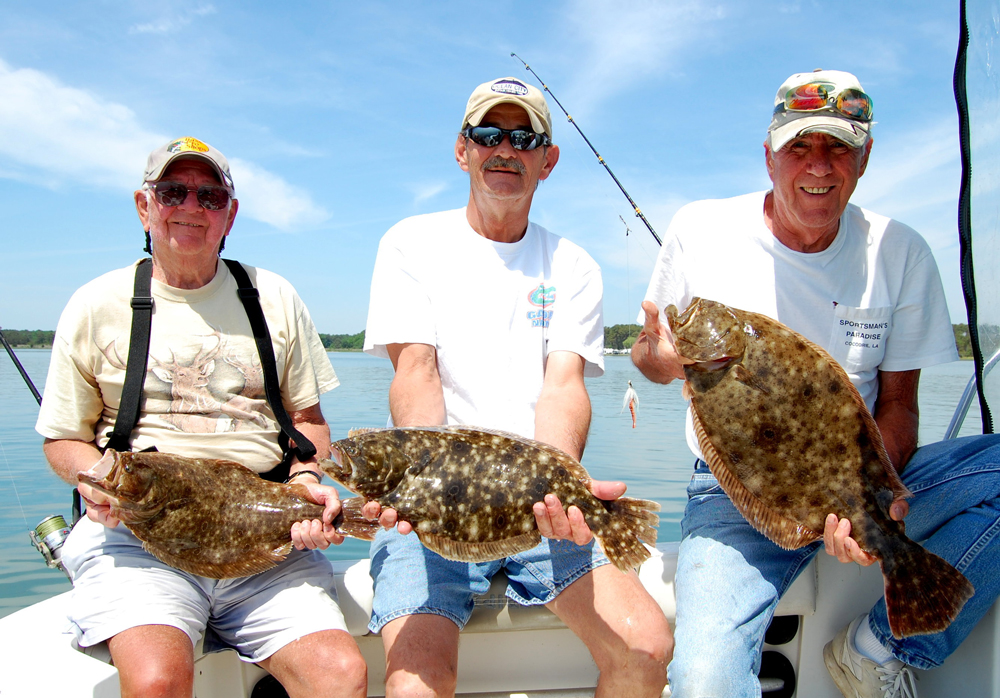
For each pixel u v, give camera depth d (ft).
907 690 9.37
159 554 8.34
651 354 10.25
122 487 7.88
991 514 8.90
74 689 6.74
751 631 8.87
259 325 10.69
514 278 11.07
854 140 9.48
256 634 8.93
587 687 10.27
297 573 9.50
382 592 8.99
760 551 9.57
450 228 11.29
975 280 10.27
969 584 7.65
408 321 10.66
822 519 8.18
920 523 9.65
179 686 7.87
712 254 11.07
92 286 10.23
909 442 10.46
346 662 8.36
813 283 10.61
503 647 10.16
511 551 7.60
